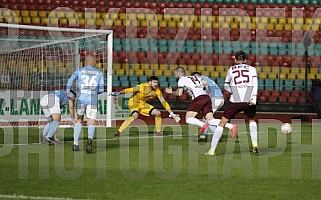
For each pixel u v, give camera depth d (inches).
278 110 3036.4
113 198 980.6
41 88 2289.6
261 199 987.3
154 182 1128.2
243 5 3410.4
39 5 3270.2
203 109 1770.4
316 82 2851.9
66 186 1079.0
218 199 981.8
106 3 3314.5
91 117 1503.4
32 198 974.4
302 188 1089.4
